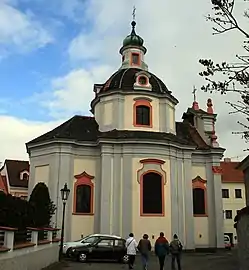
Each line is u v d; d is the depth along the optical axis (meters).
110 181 31.11
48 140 32.28
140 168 31.33
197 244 33.69
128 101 33.84
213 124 39.88
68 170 31.66
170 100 34.84
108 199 30.75
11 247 13.34
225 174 60.28
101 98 34.75
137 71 36.25
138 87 34.28
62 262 22.31
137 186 30.97
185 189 33.12
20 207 18.41
